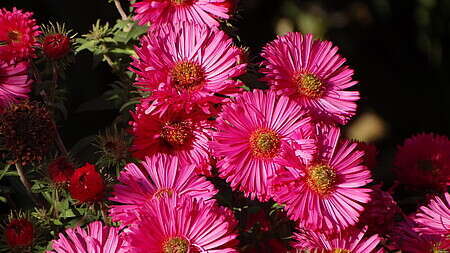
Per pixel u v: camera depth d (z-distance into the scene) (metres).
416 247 0.61
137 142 0.61
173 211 0.56
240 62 0.64
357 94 0.63
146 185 0.59
